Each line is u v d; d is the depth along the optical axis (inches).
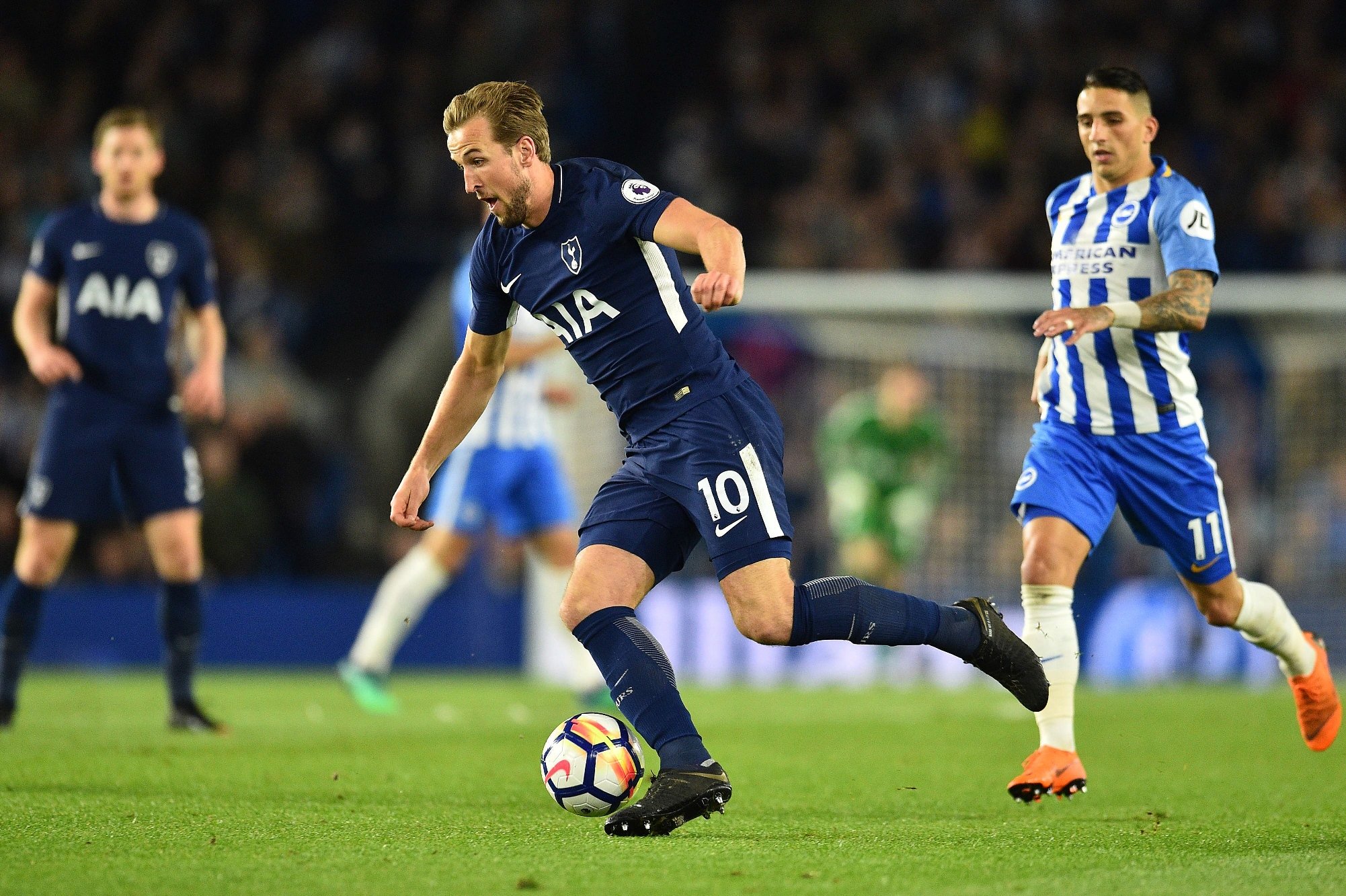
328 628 1950.1
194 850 560.4
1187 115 2625.5
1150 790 776.3
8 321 2262.6
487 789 757.9
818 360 2017.7
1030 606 722.8
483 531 1918.1
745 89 2719.0
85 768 819.4
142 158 1021.8
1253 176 2546.8
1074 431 744.3
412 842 582.9
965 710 1304.1
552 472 1272.1
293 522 2098.9
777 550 603.8
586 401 1729.8
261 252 2404.0
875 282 1822.1
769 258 2534.5
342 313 2512.3
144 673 1846.7
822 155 2632.9
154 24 2684.5
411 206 2598.4
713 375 607.8
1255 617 777.6
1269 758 926.4
